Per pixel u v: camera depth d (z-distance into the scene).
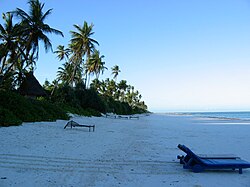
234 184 5.74
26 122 17.22
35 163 6.83
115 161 7.80
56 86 39.97
